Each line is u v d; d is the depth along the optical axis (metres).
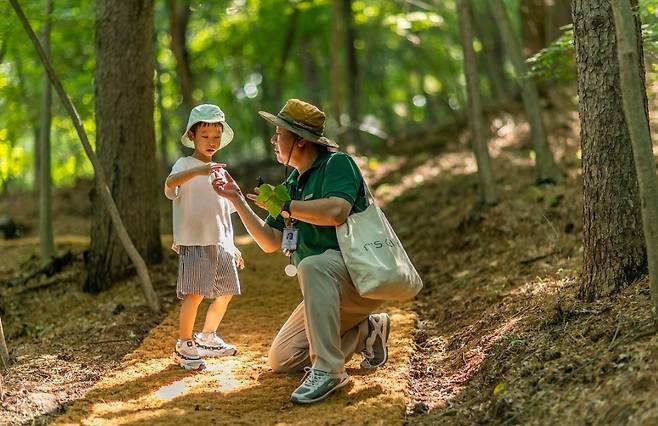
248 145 24.25
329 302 4.94
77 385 5.55
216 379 5.57
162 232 13.15
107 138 8.56
